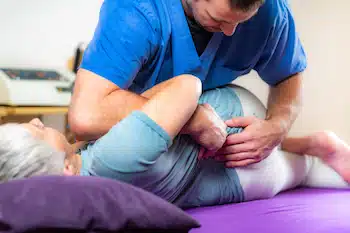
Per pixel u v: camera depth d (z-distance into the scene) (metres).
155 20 1.17
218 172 1.30
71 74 2.27
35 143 0.92
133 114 1.01
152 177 1.07
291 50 1.44
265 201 1.37
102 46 1.15
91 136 1.10
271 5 1.31
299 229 1.14
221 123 1.19
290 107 1.47
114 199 0.76
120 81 1.14
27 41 2.37
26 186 0.74
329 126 2.22
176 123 1.03
